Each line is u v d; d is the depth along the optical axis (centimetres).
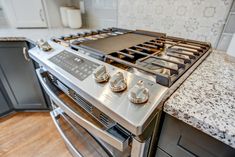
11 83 125
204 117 33
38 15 129
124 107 37
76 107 62
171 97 39
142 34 93
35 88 129
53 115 88
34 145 116
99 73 44
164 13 91
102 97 40
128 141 42
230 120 32
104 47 64
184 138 40
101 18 130
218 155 35
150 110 35
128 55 54
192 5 79
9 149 113
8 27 134
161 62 53
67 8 132
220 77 50
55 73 57
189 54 58
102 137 47
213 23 76
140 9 101
